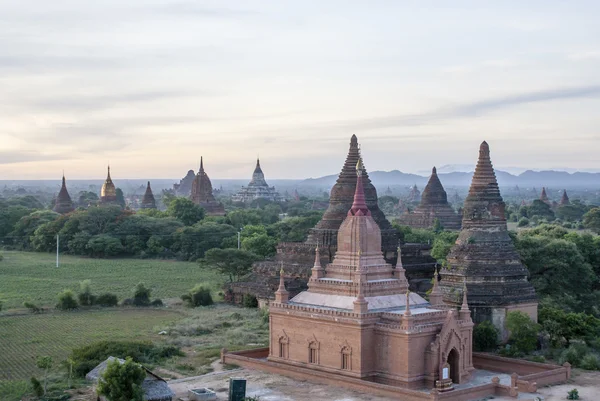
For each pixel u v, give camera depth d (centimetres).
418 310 9244
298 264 14550
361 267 9412
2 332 12625
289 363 9688
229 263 17688
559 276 13412
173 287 18238
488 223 11962
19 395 8456
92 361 9700
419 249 14575
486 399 8438
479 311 11438
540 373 9225
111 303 15475
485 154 12225
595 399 8544
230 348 11106
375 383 8538
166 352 10581
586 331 11056
